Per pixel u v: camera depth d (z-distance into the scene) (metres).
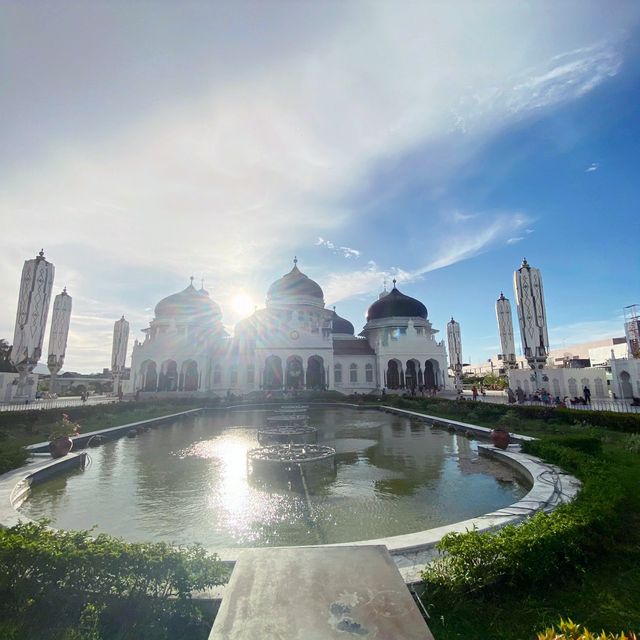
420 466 13.05
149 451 16.06
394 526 8.02
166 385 50.25
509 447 14.31
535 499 8.47
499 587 5.01
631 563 5.62
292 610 3.00
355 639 2.66
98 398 51.66
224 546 7.20
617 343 61.34
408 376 55.38
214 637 2.71
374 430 21.78
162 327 53.19
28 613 4.41
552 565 5.15
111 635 4.30
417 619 2.89
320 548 4.08
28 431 18.69
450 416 24.78
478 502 9.46
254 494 10.17
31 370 35.12
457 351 64.62
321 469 12.66
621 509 7.00
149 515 8.77
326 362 51.22
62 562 4.56
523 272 36.22
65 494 10.34
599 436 15.05
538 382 35.22
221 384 51.75
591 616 4.50
